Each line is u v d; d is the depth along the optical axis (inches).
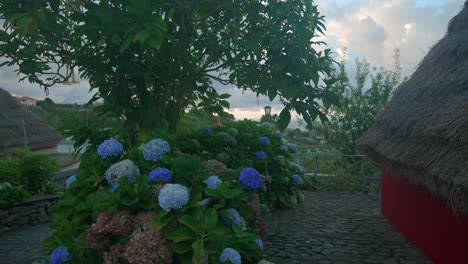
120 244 95.4
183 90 189.0
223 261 92.4
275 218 264.4
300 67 153.4
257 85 184.5
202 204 107.2
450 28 248.4
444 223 169.0
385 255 190.5
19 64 146.6
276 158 278.1
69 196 124.6
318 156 415.2
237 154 224.8
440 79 189.8
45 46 150.3
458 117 135.6
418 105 195.9
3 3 135.8
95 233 95.2
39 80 155.9
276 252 193.0
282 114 160.6
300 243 208.1
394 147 198.7
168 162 124.5
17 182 315.3
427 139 161.3
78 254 99.6
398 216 240.5
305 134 508.1
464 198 117.6
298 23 154.0
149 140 137.9
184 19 166.9
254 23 175.6
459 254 153.2
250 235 105.3
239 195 116.2
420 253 194.5
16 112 609.0
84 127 154.2
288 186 299.4
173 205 94.0
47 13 132.0
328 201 336.5
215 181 113.7
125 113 165.3
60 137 684.7
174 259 96.8
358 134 451.2
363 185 390.3
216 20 179.0
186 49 183.8
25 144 554.9
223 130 243.9
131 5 120.0
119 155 129.0
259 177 122.3
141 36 115.8
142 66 164.9
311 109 160.6
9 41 148.7
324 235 224.5
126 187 102.5
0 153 457.1
